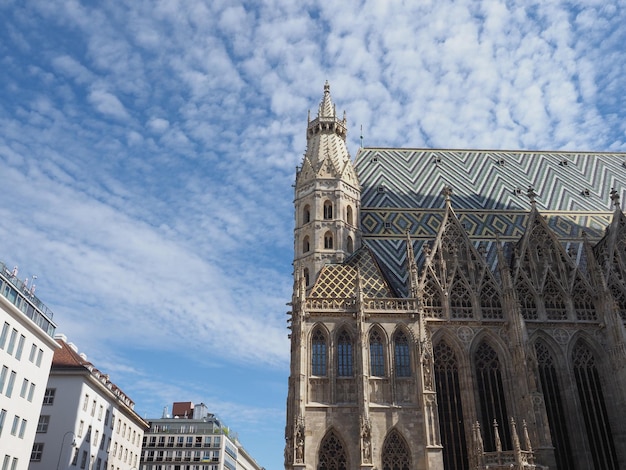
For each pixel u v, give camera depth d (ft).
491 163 309.83
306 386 195.31
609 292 211.82
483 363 206.08
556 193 287.69
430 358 197.06
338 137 276.41
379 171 293.23
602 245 237.45
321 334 205.57
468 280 219.20
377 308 208.44
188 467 533.96
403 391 195.93
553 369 207.21
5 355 231.30
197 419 568.82
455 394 200.44
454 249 225.56
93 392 317.01
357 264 229.66
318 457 185.47
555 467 179.42
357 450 186.19
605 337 210.59
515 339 201.98
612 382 204.03
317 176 254.47
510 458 173.58
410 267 218.18
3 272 242.78
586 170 310.04
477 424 182.60
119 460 365.40
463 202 275.80
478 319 209.26
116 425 358.64
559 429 197.98
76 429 292.81
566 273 222.89
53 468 281.33
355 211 255.70
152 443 545.44
